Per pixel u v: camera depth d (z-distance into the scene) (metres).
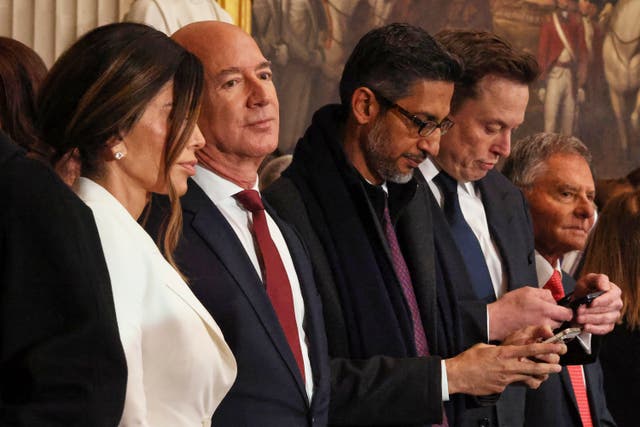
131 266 2.66
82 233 2.19
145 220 3.14
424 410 3.71
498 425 4.37
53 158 2.73
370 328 3.77
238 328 3.18
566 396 4.78
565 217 4.99
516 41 11.35
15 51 3.46
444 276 4.18
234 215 3.44
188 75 2.82
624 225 5.23
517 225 4.73
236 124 3.39
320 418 3.38
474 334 4.14
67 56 2.78
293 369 3.27
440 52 3.96
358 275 3.79
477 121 4.43
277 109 3.50
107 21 7.27
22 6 7.25
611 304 4.23
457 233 4.47
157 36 2.82
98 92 2.70
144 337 2.65
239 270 3.25
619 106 11.55
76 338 2.10
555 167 5.02
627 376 5.13
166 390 2.69
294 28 10.38
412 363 3.74
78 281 2.13
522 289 4.24
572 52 11.45
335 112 4.12
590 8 11.51
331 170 3.92
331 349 3.74
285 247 3.58
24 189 2.14
